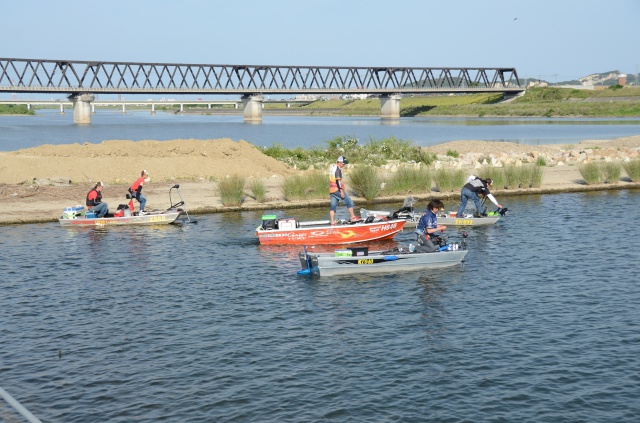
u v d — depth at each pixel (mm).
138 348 13250
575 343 13172
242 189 29922
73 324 14648
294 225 22656
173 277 18438
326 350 13039
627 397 10914
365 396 11062
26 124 160375
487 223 25641
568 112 172875
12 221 26453
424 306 15695
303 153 49469
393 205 30609
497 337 13578
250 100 178500
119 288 17375
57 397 11172
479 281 17750
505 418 10305
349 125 143750
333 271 18578
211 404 10875
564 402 10781
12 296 16703
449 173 33812
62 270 19203
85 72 163750
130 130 122562
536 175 35156
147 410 10703
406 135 95750
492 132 101438
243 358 12695
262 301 16250
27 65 156375
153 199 30828
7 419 10297
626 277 17844
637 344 13062
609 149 53312
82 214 26688
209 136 98750
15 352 13086
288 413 10531
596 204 30406
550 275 18188
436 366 12195
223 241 23078
